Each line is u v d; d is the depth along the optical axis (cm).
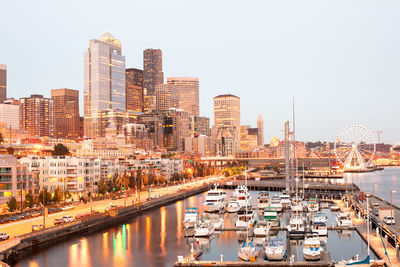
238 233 13112
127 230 14012
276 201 17900
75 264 10038
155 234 13288
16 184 16175
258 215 16812
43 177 19688
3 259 10262
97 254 10888
